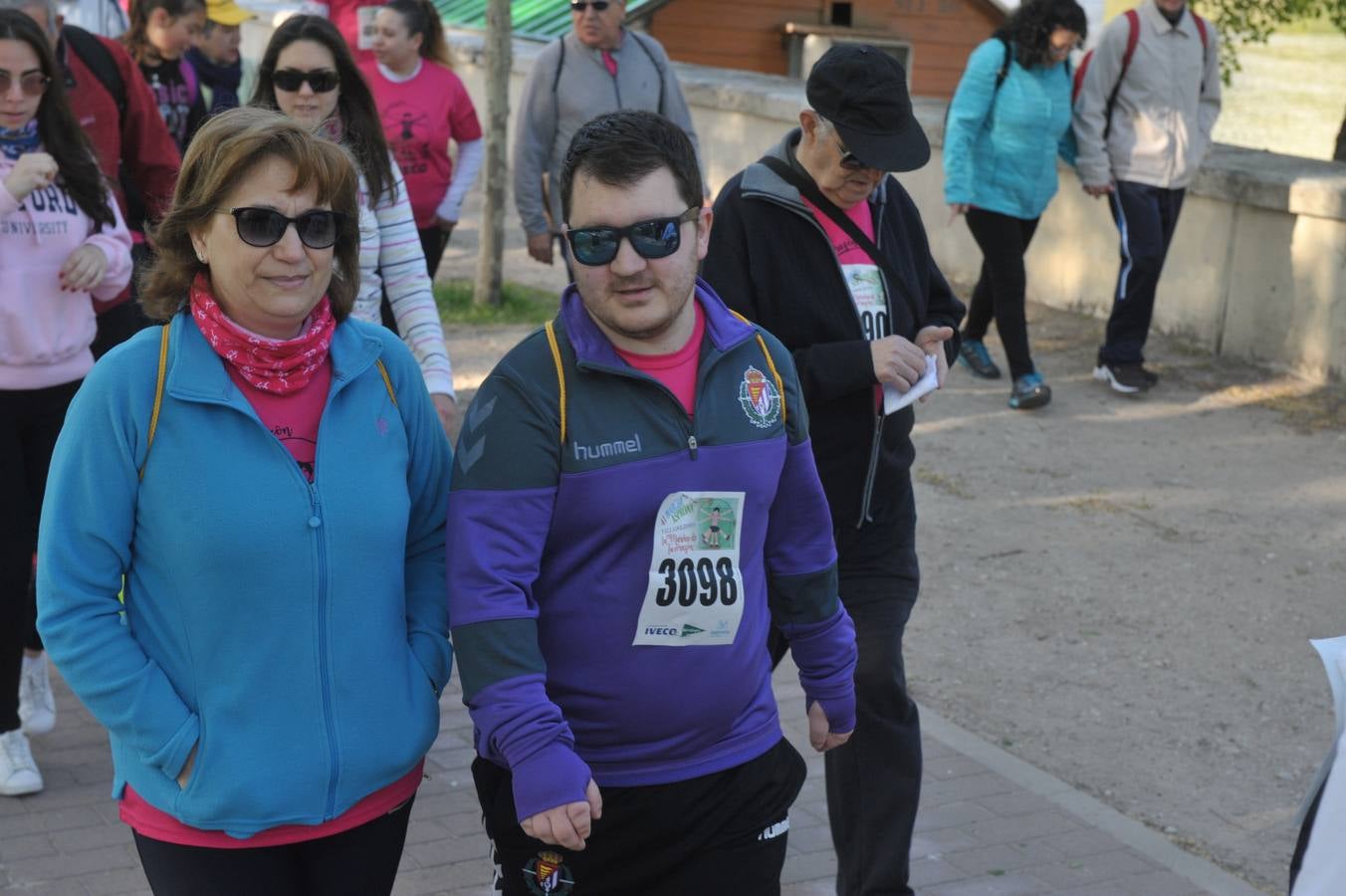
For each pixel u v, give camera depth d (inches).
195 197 98.1
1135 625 239.5
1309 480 303.1
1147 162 342.0
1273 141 815.1
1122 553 267.9
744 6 745.0
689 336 107.8
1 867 161.2
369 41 327.0
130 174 213.0
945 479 302.7
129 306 192.9
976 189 335.9
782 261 144.3
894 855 147.9
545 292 450.9
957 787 187.0
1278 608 245.3
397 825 108.0
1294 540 273.9
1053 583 255.0
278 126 98.0
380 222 174.6
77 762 185.9
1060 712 211.5
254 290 98.4
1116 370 355.3
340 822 102.9
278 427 101.2
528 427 102.8
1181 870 168.9
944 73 800.9
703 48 740.7
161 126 212.2
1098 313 418.6
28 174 165.0
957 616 242.4
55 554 97.6
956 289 444.1
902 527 151.5
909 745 147.9
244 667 99.1
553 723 100.7
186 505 97.4
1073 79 344.8
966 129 331.9
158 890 103.3
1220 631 237.5
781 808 112.9
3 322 168.1
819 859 170.7
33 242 169.3
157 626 100.1
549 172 322.3
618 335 105.3
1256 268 370.6
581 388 103.9
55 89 171.6
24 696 190.5
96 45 205.3
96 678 97.3
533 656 102.1
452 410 172.9
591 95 315.3
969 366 370.6
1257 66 962.7
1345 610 244.8
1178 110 340.2
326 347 102.5
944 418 338.6
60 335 172.1
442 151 309.9
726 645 107.7
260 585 98.5
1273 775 195.0
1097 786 191.2
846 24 770.2
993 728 206.7
